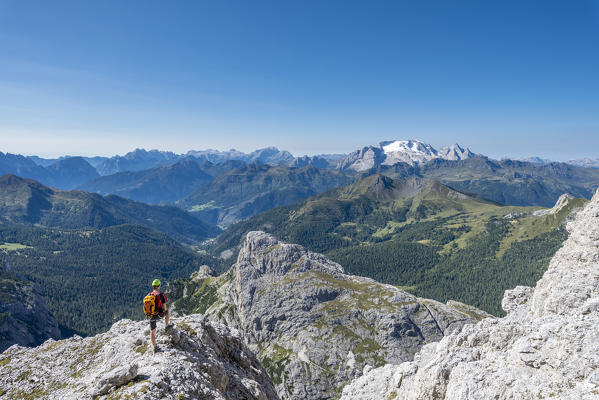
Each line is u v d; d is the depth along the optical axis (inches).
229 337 1620.3
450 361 1423.5
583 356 1029.8
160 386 884.6
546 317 1311.5
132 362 1011.9
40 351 1552.7
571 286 1672.0
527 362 1149.1
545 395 1012.5
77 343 1530.5
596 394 914.1
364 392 2362.2
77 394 935.0
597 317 1150.3
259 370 1745.8
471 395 1167.0
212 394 980.6
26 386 1256.8
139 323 1477.6
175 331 1163.9
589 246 1871.3
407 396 1733.5
